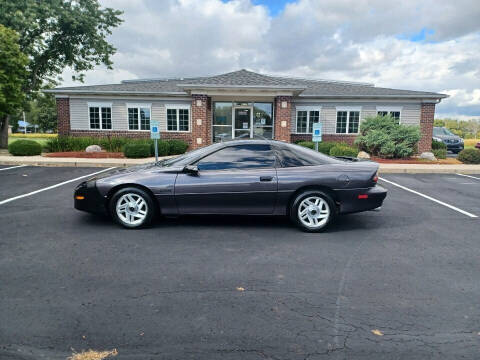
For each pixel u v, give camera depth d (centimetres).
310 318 269
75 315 268
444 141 2223
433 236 491
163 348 229
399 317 272
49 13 1903
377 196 511
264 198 500
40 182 914
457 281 340
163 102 1953
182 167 507
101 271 353
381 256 408
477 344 237
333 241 463
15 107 1730
